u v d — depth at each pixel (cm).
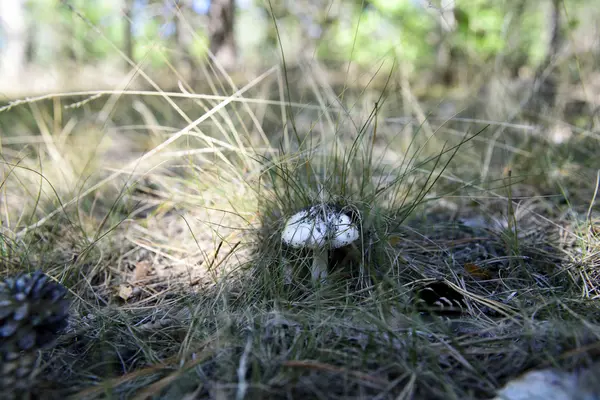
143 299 40
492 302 34
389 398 25
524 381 25
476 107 81
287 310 34
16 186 55
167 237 48
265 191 48
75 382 28
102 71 131
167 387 27
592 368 25
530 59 93
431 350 28
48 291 28
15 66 175
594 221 45
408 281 38
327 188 42
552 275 38
